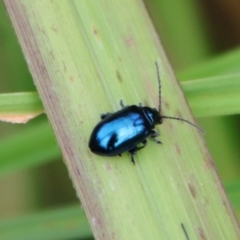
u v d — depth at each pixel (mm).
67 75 94
